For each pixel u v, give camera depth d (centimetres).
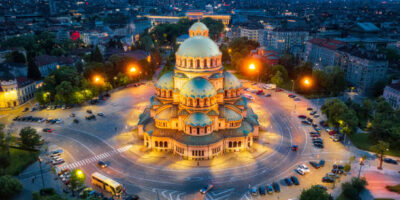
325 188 11606
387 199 11281
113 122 18250
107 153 14650
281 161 13938
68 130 17162
